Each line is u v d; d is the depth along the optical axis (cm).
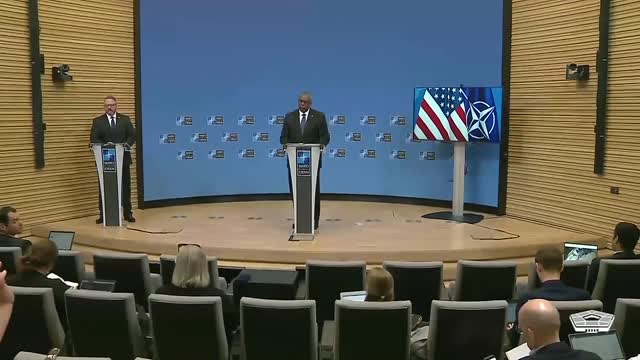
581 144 779
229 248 670
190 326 364
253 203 995
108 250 725
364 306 353
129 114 923
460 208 845
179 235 737
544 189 828
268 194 1023
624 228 503
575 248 559
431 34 938
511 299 493
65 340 397
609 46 737
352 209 937
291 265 652
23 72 806
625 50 721
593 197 767
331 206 964
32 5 802
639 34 703
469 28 900
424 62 948
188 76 970
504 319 358
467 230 775
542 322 260
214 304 360
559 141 806
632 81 715
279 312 361
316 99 1006
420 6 942
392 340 358
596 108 754
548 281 386
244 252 667
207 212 909
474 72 901
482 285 495
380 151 995
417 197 976
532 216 847
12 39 791
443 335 360
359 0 977
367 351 361
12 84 795
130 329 375
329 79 1001
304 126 749
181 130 970
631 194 722
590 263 509
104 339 379
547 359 254
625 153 728
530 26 834
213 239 713
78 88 862
